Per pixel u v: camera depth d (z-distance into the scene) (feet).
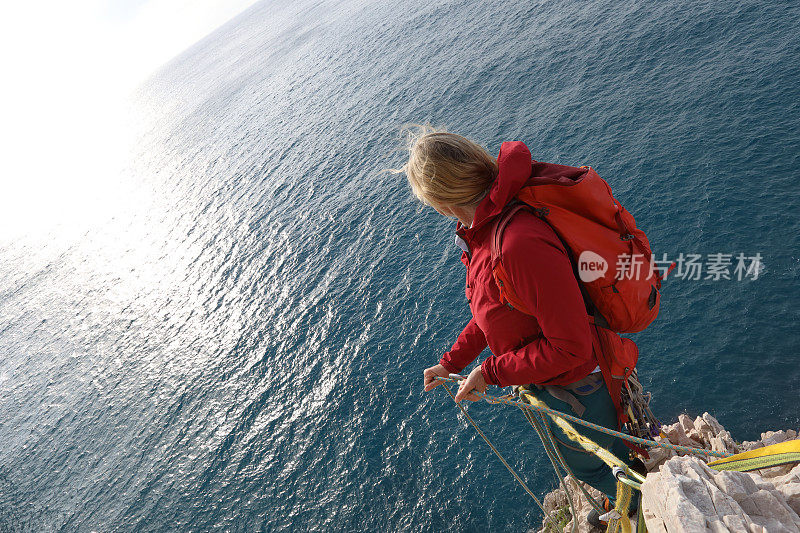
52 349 223.30
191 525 121.60
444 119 227.61
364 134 265.54
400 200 193.26
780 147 109.70
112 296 250.57
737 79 134.82
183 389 162.81
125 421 161.27
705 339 86.69
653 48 173.37
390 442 113.70
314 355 148.05
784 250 91.45
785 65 127.95
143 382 175.73
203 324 192.54
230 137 402.93
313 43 533.14
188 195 342.03
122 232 336.70
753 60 137.18
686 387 82.99
